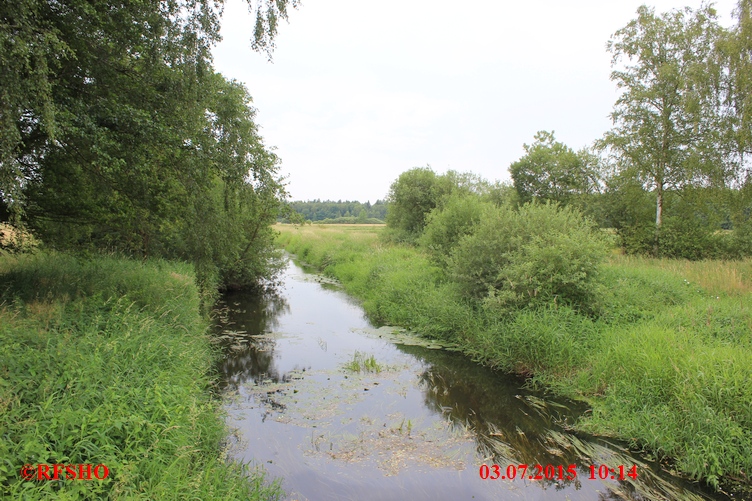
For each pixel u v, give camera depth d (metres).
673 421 5.54
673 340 7.01
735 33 16.30
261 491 4.36
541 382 7.79
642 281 11.45
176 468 3.94
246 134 9.86
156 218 8.68
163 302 8.61
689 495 4.69
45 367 4.47
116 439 4.01
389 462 5.33
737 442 5.04
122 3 6.65
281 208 12.61
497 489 4.82
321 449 5.59
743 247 18.34
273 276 19.81
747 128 15.58
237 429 6.01
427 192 29.78
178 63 7.21
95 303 6.84
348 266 21.62
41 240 8.65
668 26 19.67
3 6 4.76
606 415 6.25
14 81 4.69
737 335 7.50
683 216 20.17
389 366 8.87
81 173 7.73
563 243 9.12
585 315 8.86
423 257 17.88
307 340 10.88
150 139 6.82
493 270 10.38
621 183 21.23
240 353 9.74
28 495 2.99
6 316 5.47
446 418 6.54
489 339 9.12
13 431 3.54
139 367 5.31
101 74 7.06
